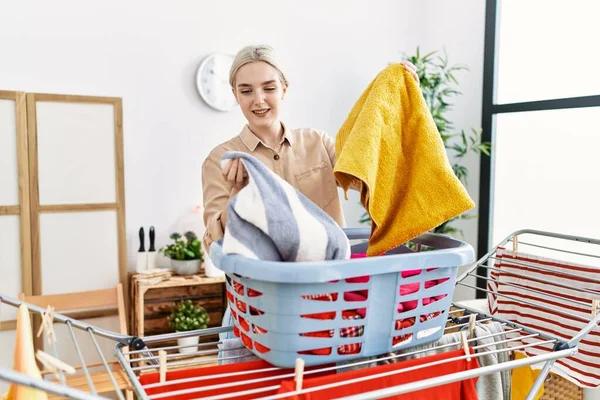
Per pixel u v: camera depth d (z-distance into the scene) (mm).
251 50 1258
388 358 872
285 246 806
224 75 2771
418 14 3248
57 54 2438
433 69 3195
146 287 2359
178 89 2699
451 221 3041
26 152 2238
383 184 962
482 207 2863
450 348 995
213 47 2762
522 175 2703
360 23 3111
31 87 2398
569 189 2465
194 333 1050
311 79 3010
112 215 2420
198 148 2766
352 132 959
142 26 2600
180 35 2686
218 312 2699
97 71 2521
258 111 1299
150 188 2668
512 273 1444
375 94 1000
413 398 865
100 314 2412
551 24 2541
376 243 974
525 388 1429
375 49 3160
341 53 3074
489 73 2805
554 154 2531
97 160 2381
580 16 2406
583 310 1267
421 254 824
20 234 2244
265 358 815
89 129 2359
